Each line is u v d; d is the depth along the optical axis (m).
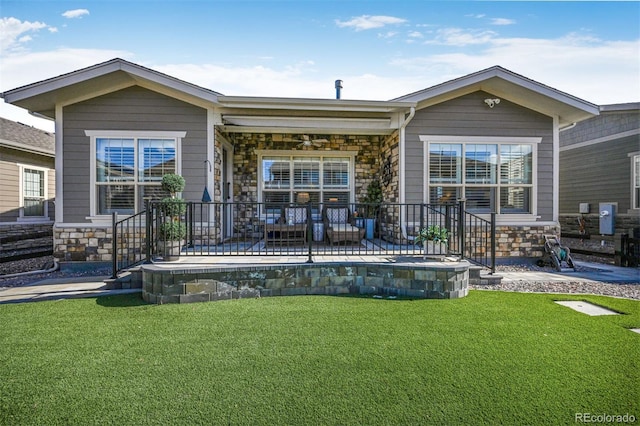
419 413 2.13
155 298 4.58
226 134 8.32
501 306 4.42
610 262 8.12
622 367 2.72
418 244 6.83
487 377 2.57
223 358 2.90
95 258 7.13
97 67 6.46
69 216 7.11
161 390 2.41
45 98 6.88
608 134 10.49
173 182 6.23
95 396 2.34
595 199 10.91
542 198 7.76
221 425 2.03
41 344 3.21
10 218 9.40
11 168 9.42
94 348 3.11
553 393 2.35
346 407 2.20
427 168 7.55
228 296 4.77
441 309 4.28
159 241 5.44
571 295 5.01
